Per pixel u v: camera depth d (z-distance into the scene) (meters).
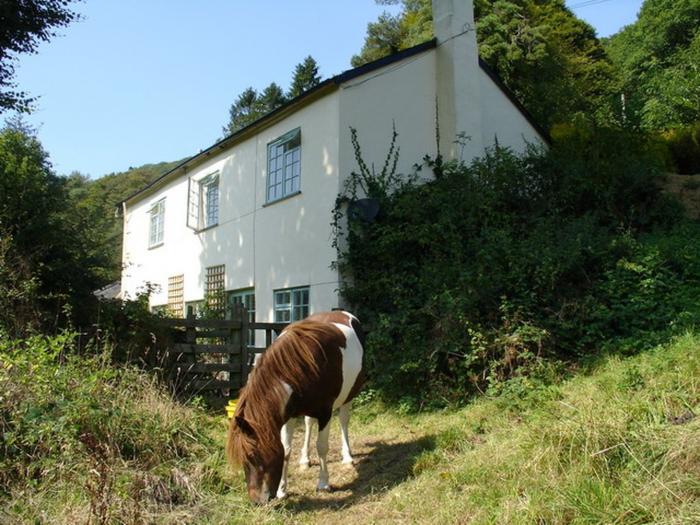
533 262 7.11
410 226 8.59
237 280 12.85
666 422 3.64
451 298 6.95
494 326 6.79
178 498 4.18
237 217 13.04
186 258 15.57
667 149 13.47
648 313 6.47
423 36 21.22
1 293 6.48
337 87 9.92
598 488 3.16
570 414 4.23
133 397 5.39
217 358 9.18
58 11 9.72
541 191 9.79
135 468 4.37
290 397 4.10
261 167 12.20
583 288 7.24
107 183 44.19
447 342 6.72
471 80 11.31
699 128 14.30
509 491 3.57
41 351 4.83
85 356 6.17
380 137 10.38
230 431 3.88
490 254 7.52
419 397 6.85
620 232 8.76
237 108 57.94
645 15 26.14
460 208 8.83
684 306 6.39
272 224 11.62
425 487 4.17
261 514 3.88
